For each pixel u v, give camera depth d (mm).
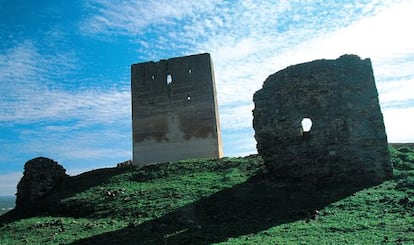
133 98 40500
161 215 19234
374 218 14836
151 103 39875
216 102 40844
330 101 22281
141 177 28641
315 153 22047
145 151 39188
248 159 28594
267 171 23125
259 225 15891
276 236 13797
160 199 22031
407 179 19141
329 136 21969
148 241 15117
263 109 23656
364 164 21125
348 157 21453
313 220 15656
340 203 17438
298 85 22938
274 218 16750
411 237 11969
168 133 38938
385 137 21234
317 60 22891
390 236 12406
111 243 15500
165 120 39250
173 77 39812
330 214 16203
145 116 39812
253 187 21750
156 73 40406
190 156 38000
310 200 18734
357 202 17188
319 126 22234
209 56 39375
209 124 38031
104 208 22250
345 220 14977
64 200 25469
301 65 23125
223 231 15484
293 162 22391
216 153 37469
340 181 21234
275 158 22922
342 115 21969
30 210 25953
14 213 26844
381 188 19000
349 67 22422
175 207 20109
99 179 29891
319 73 22656
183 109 38906
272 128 23219
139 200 22453
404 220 13992
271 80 23781
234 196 20609
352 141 21562
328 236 13141
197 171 27844
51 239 17250
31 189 29031
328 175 21562
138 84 40625
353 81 22219
